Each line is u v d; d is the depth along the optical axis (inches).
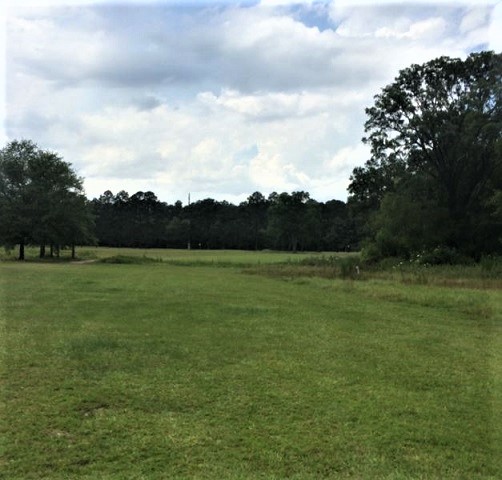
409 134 1861.5
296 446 212.7
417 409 261.1
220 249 4613.7
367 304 677.9
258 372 323.9
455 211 1804.9
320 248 4672.7
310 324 510.0
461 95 1772.9
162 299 689.6
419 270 1358.3
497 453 209.6
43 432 221.8
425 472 192.4
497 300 700.7
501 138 1589.6
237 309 601.0
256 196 5265.8
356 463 198.8
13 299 666.8
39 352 365.1
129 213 4621.1
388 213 1829.5
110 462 195.2
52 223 2159.2
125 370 323.0
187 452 205.2
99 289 815.1
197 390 284.7
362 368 340.5
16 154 2142.0
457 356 380.2
